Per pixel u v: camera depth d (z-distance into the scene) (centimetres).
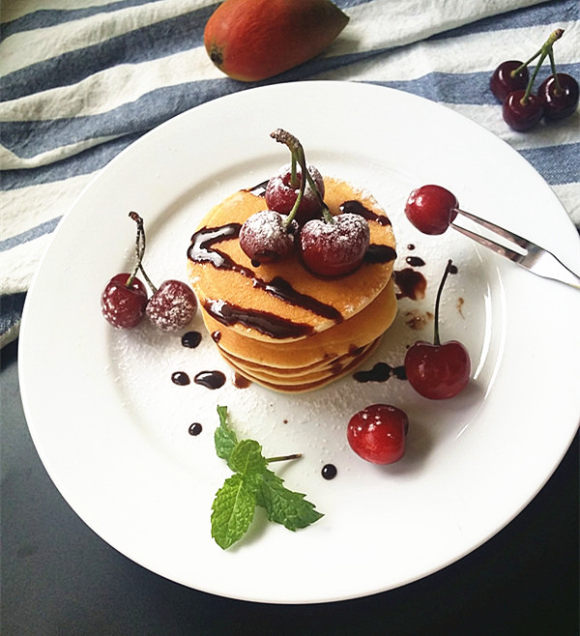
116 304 28
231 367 28
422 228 28
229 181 32
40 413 27
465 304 28
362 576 22
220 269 25
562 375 26
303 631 23
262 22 34
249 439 26
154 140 32
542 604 23
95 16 38
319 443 26
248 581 23
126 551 23
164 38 38
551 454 24
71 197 34
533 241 29
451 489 24
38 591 25
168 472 26
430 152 31
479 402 26
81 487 25
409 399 26
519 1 36
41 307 29
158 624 24
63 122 36
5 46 38
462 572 24
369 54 36
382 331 25
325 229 23
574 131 33
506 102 33
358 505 24
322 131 32
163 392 28
